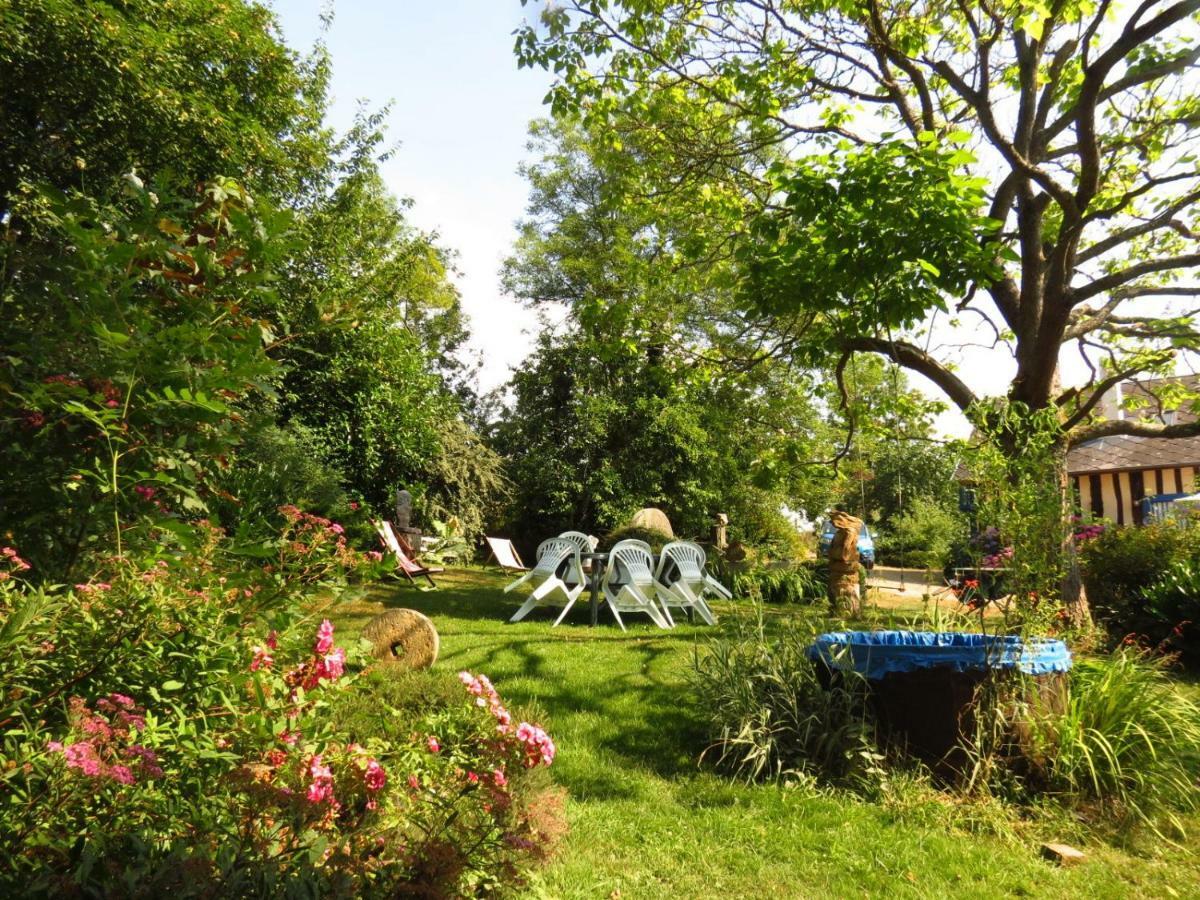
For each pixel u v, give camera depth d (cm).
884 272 771
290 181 1527
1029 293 1064
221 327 327
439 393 2161
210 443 321
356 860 230
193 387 291
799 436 1517
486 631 966
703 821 441
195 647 258
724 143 1224
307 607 311
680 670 743
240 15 1419
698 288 1346
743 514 2398
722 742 535
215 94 1334
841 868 391
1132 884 383
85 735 210
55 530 306
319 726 277
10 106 1116
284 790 223
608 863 387
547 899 324
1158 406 1336
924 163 766
